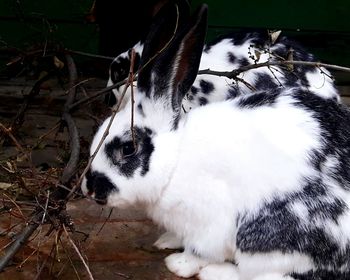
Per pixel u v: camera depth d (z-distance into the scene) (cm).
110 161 85
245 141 85
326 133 85
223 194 86
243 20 168
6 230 96
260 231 83
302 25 170
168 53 85
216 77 116
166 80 86
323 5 169
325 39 170
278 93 91
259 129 86
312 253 82
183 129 87
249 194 84
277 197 83
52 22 163
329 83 121
